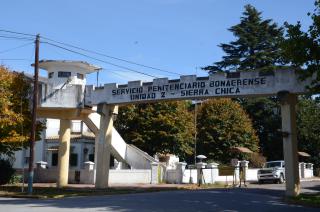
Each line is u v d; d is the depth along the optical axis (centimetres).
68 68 4172
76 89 2827
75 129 4216
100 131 2734
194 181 3659
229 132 4541
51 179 3441
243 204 1745
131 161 3659
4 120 2533
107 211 1436
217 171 3750
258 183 3662
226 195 2148
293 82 2155
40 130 2862
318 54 1730
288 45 1775
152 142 4144
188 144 4353
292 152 2134
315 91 1823
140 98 2600
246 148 4144
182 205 1659
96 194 2334
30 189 2369
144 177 3475
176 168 3603
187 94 2438
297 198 1977
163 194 2233
